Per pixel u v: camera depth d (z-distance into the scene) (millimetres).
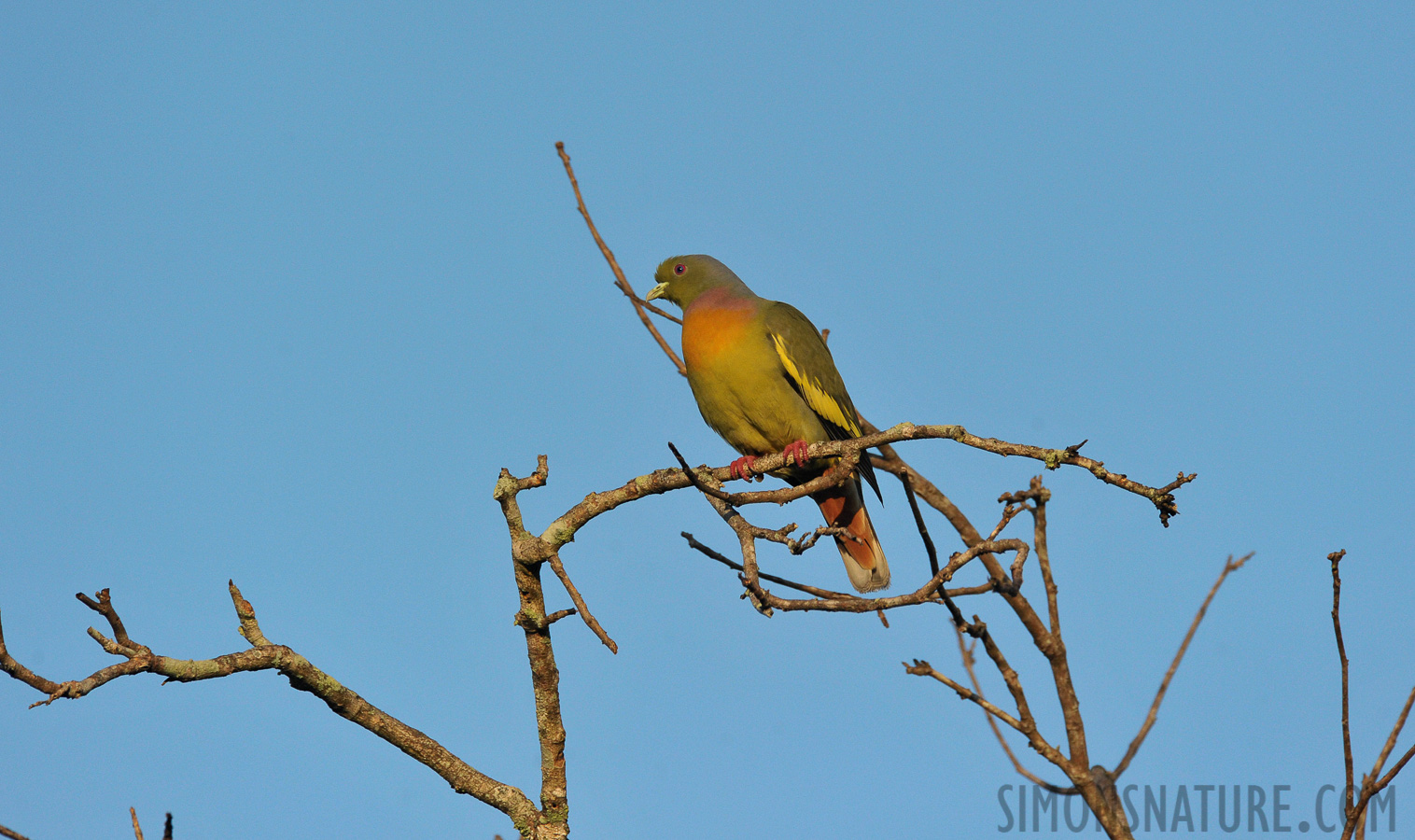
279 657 9484
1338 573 8727
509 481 10500
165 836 7629
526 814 10711
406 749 10328
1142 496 9219
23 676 7453
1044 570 7996
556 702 10820
